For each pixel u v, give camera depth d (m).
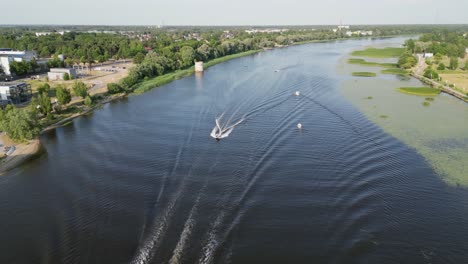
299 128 105.06
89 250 53.06
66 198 67.94
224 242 54.16
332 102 135.12
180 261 50.22
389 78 187.25
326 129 104.56
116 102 141.88
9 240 56.25
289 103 132.38
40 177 77.25
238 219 59.62
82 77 197.62
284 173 75.94
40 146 96.19
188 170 77.25
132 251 52.50
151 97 147.00
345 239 55.53
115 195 67.88
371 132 102.75
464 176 76.38
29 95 148.12
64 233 57.38
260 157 83.94
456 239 56.41
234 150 88.12
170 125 108.69
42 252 53.22
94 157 86.25
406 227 58.88
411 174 76.88
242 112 120.44
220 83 171.12
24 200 67.88
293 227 57.94
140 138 98.12
